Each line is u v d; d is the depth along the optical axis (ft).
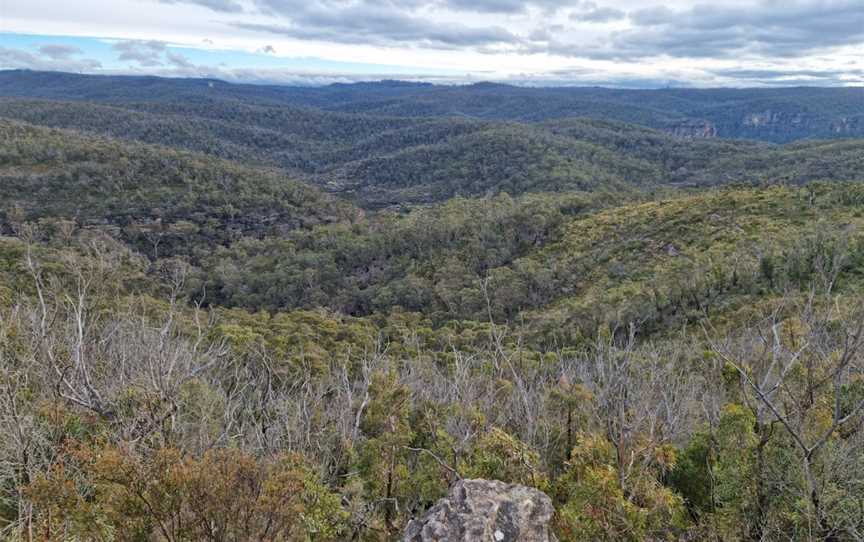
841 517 17.60
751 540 20.40
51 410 22.43
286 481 16.26
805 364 23.36
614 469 21.02
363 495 24.80
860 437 19.81
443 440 25.62
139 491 14.99
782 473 20.56
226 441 27.86
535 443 28.99
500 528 16.26
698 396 31.50
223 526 15.12
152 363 26.99
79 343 24.31
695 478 24.22
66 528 16.10
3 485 20.12
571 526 18.84
